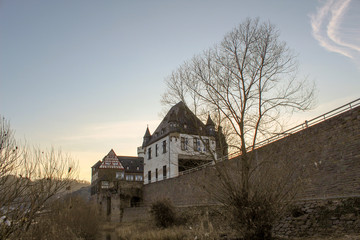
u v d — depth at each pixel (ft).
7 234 25.43
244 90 53.83
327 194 52.19
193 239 60.49
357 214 42.98
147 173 164.86
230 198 44.91
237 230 45.01
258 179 45.14
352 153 48.75
